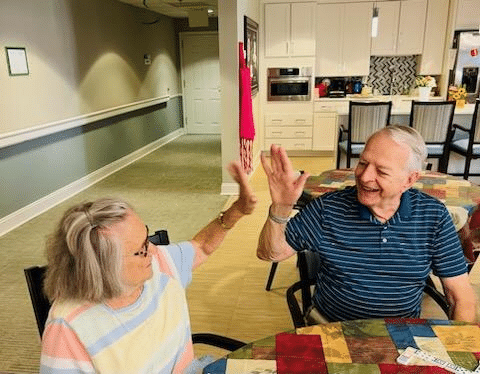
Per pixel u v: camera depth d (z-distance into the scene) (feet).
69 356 3.11
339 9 20.61
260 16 20.45
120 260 3.05
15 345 7.23
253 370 3.28
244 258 10.43
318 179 8.56
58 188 15.03
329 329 3.78
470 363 3.29
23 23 12.76
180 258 4.27
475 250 7.13
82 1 16.08
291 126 21.70
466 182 8.05
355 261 4.50
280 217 4.22
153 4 20.36
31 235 12.01
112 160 19.30
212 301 8.60
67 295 3.12
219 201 14.73
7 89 12.17
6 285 9.22
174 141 26.91
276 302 8.54
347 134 15.37
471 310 4.42
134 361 3.29
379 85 22.54
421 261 4.39
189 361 3.87
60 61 14.76
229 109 14.65
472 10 19.86
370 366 3.29
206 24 19.13
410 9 20.36
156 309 3.59
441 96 21.03
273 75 21.12
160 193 15.81
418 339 3.61
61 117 14.94
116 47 19.13
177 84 28.60
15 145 12.64
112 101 18.94
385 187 4.14
